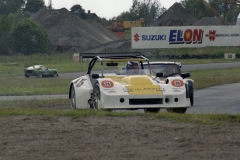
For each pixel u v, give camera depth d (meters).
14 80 101.44
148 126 23.47
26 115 28.56
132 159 16.91
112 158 17.08
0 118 27.31
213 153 17.77
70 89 37.06
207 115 26.97
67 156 17.47
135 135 21.27
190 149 18.45
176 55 177.75
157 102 30.19
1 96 59.22
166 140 20.14
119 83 31.36
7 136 21.64
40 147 19.16
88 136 21.22
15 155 17.81
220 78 82.38
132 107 29.77
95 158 17.11
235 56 179.00
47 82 91.50
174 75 40.44
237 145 19.14
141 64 35.19
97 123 24.61
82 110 30.03
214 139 20.27
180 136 20.94
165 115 26.72
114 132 22.03
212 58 180.50
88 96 33.47
